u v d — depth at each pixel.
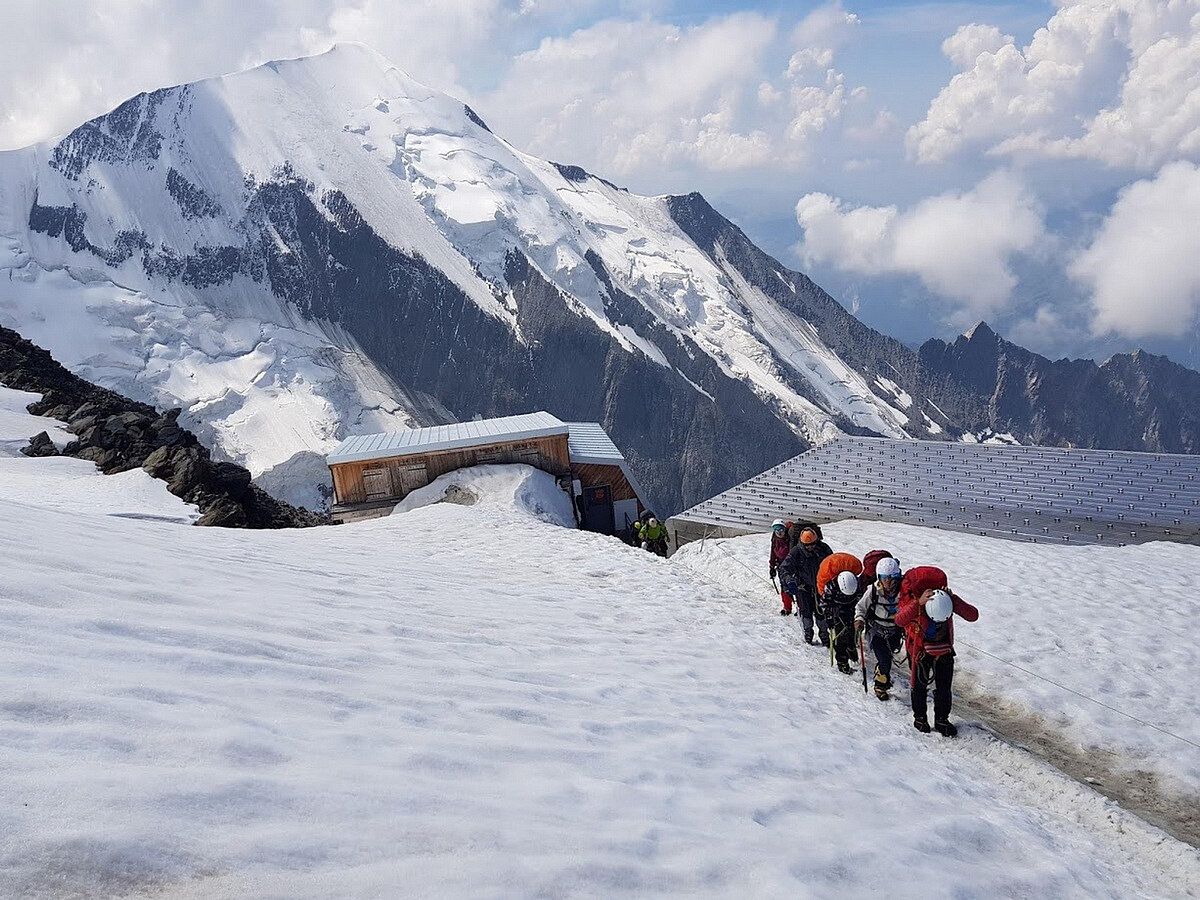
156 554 8.05
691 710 7.32
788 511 23.23
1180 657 11.26
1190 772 8.32
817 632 12.39
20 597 4.76
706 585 15.30
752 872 3.73
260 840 2.73
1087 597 13.93
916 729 9.02
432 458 33.00
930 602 8.74
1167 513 19.25
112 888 2.26
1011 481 22.48
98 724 3.23
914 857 4.67
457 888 2.81
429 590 10.62
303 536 16.59
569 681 7.22
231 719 3.74
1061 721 9.64
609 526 35.50
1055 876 5.25
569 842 3.48
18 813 2.41
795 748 6.88
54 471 23.58
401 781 3.67
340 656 5.72
